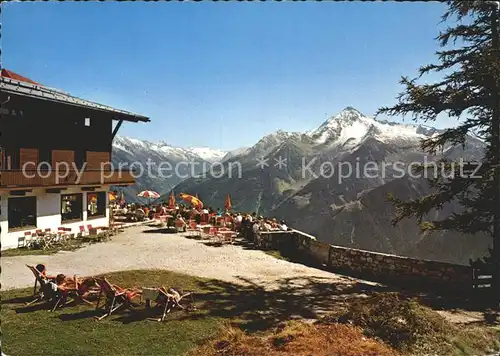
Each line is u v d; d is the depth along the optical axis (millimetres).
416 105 12086
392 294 8734
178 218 23203
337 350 6582
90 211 22969
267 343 7109
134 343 7168
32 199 18203
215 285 11453
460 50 11898
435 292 11500
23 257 14711
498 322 8836
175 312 8844
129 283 11242
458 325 8414
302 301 10148
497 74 10148
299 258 16609
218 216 24797
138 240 19547
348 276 13531
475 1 11117
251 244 19094
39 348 6785
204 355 6777
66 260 14430
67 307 8914
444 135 12398
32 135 18312
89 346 6961
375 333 7414
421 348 6980
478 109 11844
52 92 19844
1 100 15969
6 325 7691
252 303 9805
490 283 11070
